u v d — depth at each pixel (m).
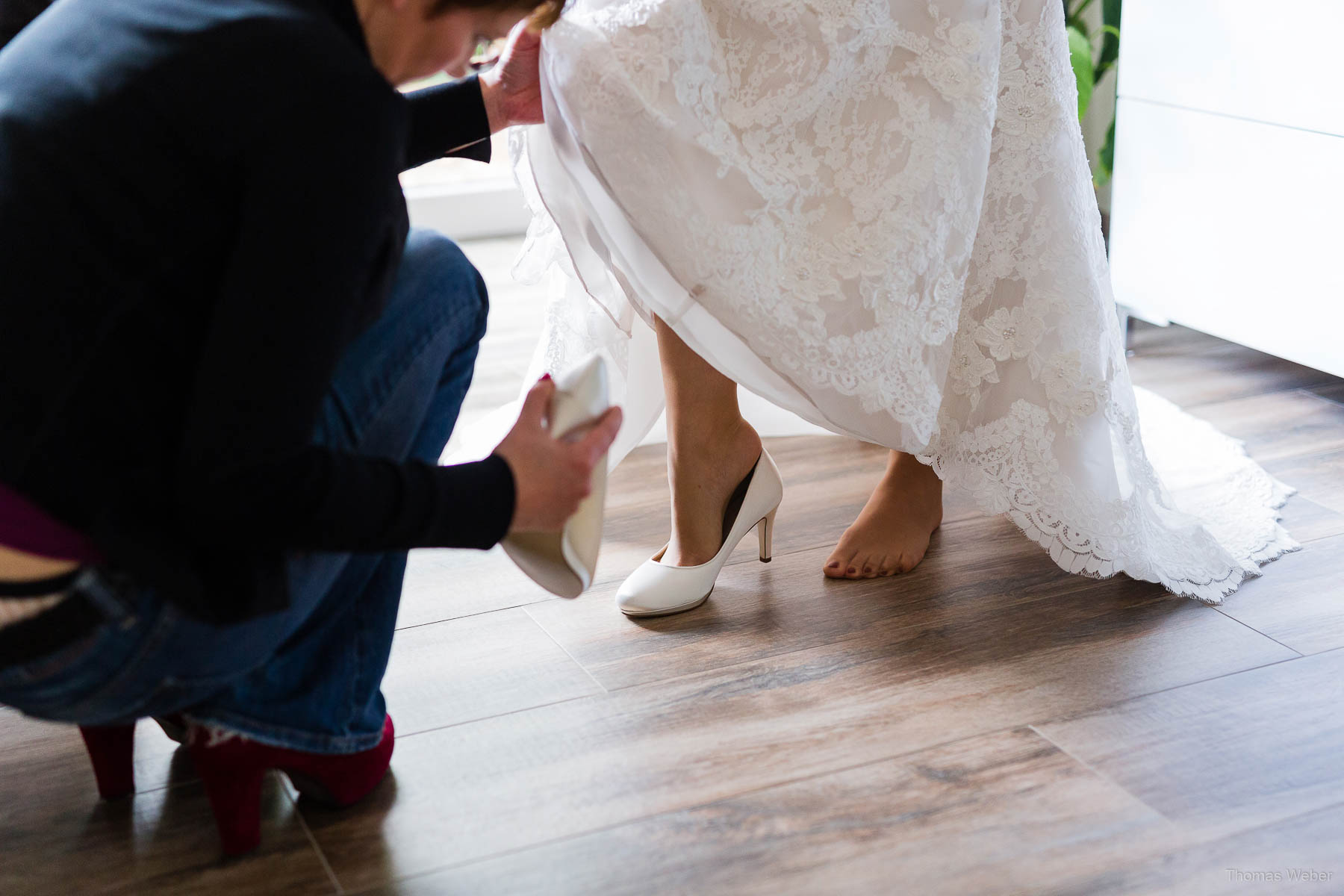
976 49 1.20
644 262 1.17
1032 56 1.29
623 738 1.12
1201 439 1.79
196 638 0.77
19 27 0.91
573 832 0.99
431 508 0.75
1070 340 1.33
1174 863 0.92
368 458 0.74
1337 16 1.74
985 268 1.33
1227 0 1.92
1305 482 1.67
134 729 1.03
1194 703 1.15
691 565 1.37
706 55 1.13
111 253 0.67
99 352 0.68
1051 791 1.02
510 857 0.96
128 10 0.70
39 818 1.02
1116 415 1.35
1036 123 1.30
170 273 0.67
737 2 1.14
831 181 1.19
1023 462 1.35
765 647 1.29
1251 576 1.42
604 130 1.08
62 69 0.69
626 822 1.00
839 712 1.16
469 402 2.11
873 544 1.46
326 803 1.02
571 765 1.08
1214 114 1.99
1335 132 1.78
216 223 0.67
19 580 0.72
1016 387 1.35
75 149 0.66
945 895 0.90
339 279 0.67
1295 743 1.08
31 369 0.68
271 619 0.81
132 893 0.92
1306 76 1.81
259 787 0.96
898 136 1.19
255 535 0.69
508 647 1.30
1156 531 1.40
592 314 1.46
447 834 0.99
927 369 1.24
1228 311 2.04
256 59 0.66
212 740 0.91
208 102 0.65
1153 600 1.37
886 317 1.19
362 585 0.97
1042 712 1.15
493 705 1.19
